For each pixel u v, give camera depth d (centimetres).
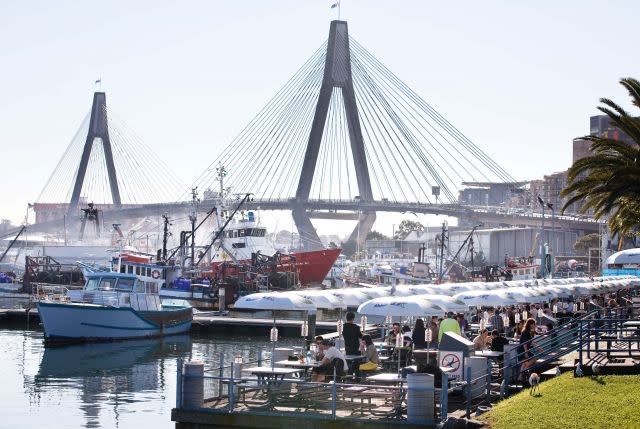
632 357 3148
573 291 6350
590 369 2984
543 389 2842
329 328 7731
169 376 5400
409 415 2773
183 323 8000
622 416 2373
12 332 8175
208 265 13462
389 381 3055
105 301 7500
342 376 3155
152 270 9162
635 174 3878
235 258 13312
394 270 15750
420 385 2777
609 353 3222
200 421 2930
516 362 3397
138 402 4403
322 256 14138
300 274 14050
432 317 4338
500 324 4916
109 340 7288
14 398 4509
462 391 3120
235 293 11931
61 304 7019
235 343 7344
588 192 4266
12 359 6225
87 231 17388
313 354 3728
